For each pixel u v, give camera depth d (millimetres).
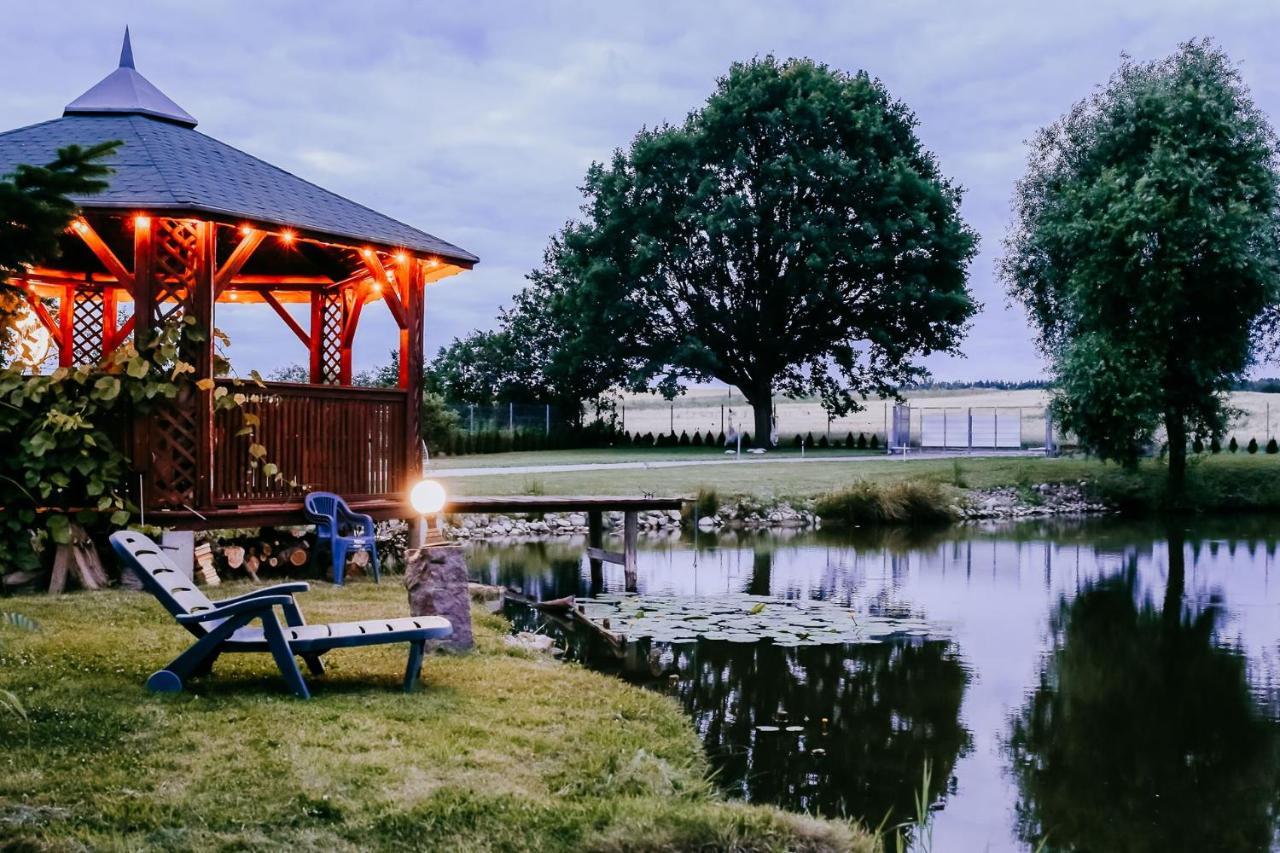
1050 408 26672
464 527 18531
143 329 9078
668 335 38875
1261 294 24703
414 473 11297
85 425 8641
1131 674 8680
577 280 40594
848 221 36219
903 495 22469
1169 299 24266
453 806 3914
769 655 8906
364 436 10828
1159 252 24578
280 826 3684
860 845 3957
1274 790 5773
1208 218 24031
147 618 7430
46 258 4395
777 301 37844
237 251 9625
